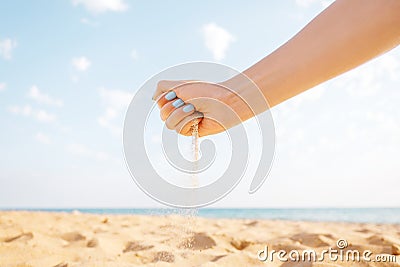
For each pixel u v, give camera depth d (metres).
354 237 0.80
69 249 0.68
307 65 0.29
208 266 0.51
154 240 0.78
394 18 0.25
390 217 4.78
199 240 0.77
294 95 0.31
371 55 0.28
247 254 0.59
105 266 0.52
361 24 0.27
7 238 0.79
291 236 0.84
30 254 0.62
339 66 0.29
